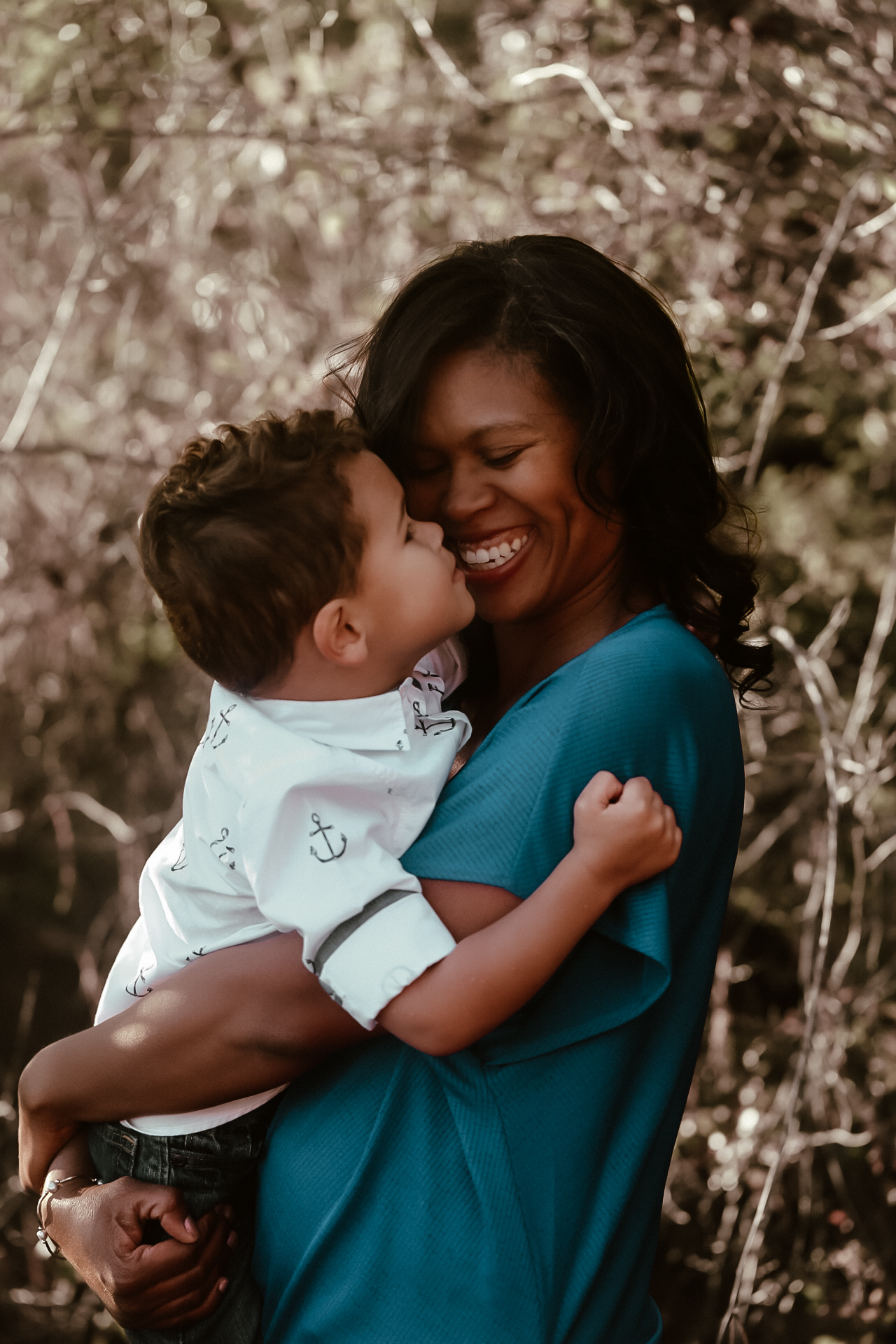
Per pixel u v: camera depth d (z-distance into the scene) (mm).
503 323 1351
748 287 2912
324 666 1410
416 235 3305
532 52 3123
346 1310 1253
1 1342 2990
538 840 1251
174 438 3467
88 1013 4008
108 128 3225
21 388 3721
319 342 3373
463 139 3205
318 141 3129
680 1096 1390
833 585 3498
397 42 3613
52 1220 1440
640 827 1203
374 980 1219
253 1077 1322
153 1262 1344
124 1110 1391
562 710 1288
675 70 2930
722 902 1420
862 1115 2898
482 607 1465
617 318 1381
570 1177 1246
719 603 1579
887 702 3369
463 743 1485
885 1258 2855
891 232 2842
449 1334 1226
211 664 1436
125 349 3580
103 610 3785
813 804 3230
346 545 1360
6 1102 3373
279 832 1298
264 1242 1379
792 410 3391
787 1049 3150
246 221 3568
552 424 1363
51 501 3684
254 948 1329
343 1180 1288
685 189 2916
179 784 3744
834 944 3301
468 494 1392
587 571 1464
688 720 1298
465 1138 1241
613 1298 1297
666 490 1446
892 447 3477
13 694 4043
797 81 2666
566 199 3037
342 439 1380
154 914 1510
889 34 2670
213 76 3240
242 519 1361
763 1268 2764
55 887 4250
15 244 3721
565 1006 1270
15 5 3354
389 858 1287
